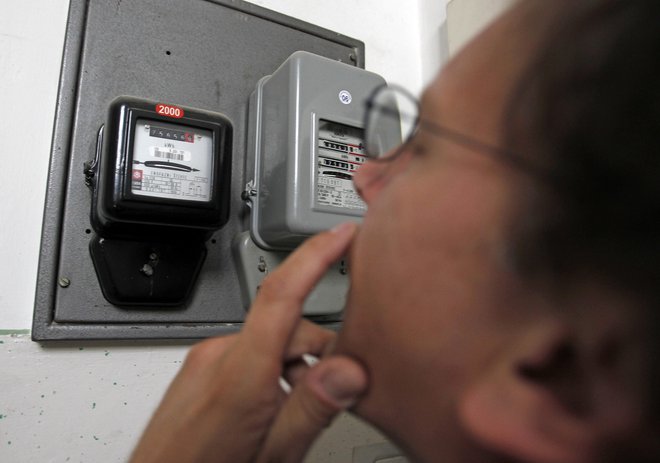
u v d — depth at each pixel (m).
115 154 0.48
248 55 0.65
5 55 0.52
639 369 0.16
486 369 0.19
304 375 0.30
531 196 0.18
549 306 0.17
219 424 0.28
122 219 0.48
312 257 0.29
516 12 0.22
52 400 0.49
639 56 0.16
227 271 0.60
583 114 0.17
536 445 0.17
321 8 0.74
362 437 0.66
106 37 0.56
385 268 0.22
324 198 0.55
